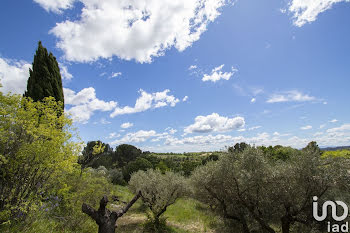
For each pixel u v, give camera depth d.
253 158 7.91
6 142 4.28
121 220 11.20
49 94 12.00
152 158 38.28
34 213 4.58
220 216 10.46
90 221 6.88
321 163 6.69
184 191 11.66
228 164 8.58
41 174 4.55
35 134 4.53
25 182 4.38
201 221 11.18
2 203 4.03
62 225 5.52
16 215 4.10
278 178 7.35
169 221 11.48
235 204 8.99
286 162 7.96
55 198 5.37
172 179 11.95
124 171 30.75
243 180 7.47
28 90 12.02
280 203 7.38
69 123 5.42
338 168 6.43
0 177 4.10
